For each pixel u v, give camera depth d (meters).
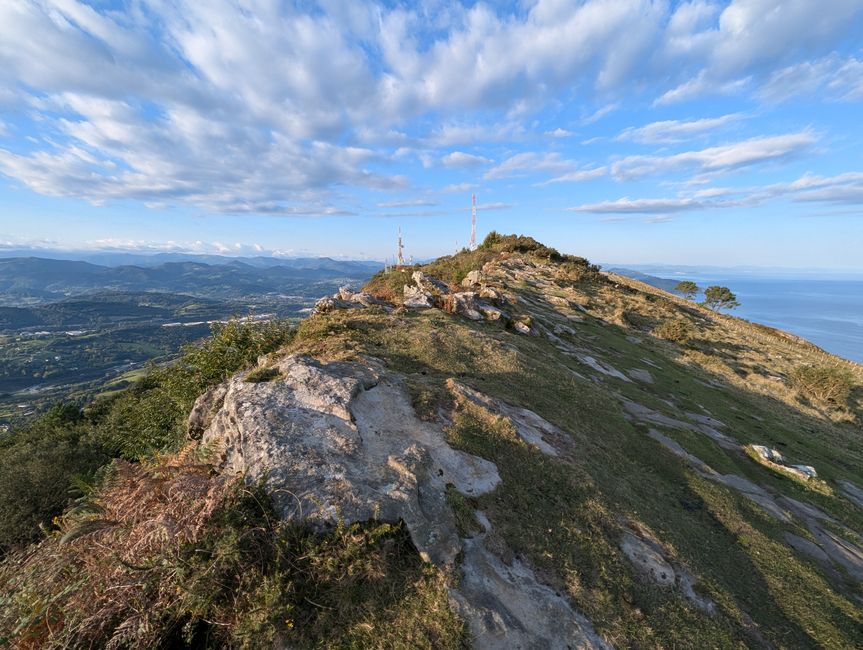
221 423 7.29
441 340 14.77
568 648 4.86
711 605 6.60
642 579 6.42
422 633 4.48
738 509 10.56
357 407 7.98
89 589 4.51
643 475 10.55
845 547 10.38
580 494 7.81
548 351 20.95
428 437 7.84
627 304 43.28
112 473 6.62
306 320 16.67
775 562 8.64
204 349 14.20
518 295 35.19
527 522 6.66
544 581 5.71
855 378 34.78
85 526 5.12
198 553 4.73
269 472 5.76
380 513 5.47
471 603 4.86
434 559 5.23
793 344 51.09
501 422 9.07
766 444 17.50
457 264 49.03
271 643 4.23
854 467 18.58
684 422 16.62
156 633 4.29
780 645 6.44
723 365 30.89
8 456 18.55
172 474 6.03
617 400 16.45
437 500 6.12
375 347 13.22
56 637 4.13
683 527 8.65
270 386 8.04
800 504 12.27
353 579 4.83
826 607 7.71
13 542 14.41
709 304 77.81
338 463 6.21
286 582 4.66
